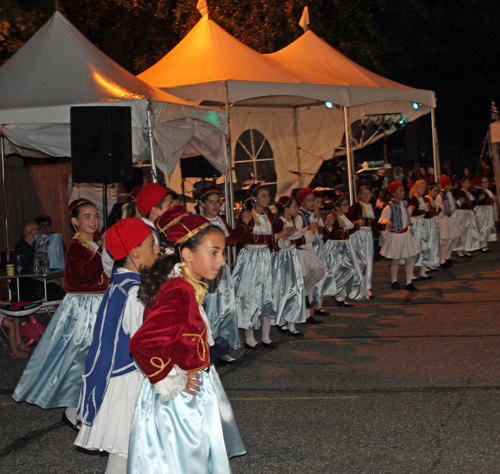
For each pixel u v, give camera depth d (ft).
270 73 32.89
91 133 21.06
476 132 83.30
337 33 63.05
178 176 39.42
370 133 47.55
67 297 15.49
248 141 46.29
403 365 19.79
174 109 24.86
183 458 9.33
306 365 20.47
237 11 56.18
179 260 9.83
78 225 15.81
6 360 22.67
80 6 58.03
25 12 44.42
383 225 30.91
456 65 81.00
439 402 16.44
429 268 38.42
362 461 13.37
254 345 22.76
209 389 9.75
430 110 42.55
